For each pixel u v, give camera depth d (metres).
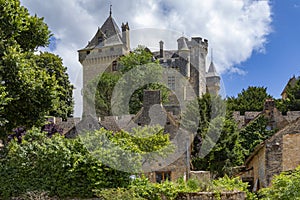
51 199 12.65
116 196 11.60
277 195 11.42
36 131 14.38
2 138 14.39
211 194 12.35
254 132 27.28
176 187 12.70
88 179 12.62
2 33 13.56
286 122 28.66
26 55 15.08
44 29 15.85
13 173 12.99
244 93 47.28
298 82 43.88
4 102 12.00
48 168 12.91
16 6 14.54
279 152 17.00
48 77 14.34
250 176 20.86
